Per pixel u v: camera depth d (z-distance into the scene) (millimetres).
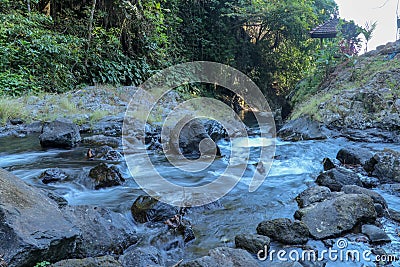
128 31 11500
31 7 9664
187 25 14703
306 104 8742
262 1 15422
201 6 15250
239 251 2062
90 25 10102
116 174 3596
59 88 8734
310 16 15898
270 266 2031
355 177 3582
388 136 5914
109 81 10438
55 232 1814
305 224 2508
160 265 2029
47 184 3459
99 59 10312
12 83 7621
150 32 11977
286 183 3924
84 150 5113
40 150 5043
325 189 3238
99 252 2084
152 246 2266
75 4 10914
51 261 1759
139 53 12039
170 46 13375
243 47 16578
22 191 2104
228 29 15859
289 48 17547
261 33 17344
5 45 8016
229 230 2637
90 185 3441
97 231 2184
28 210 1904
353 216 2584
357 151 4594
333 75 9758
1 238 1647
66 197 3146
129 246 2309
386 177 3752
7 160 4457
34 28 8758
